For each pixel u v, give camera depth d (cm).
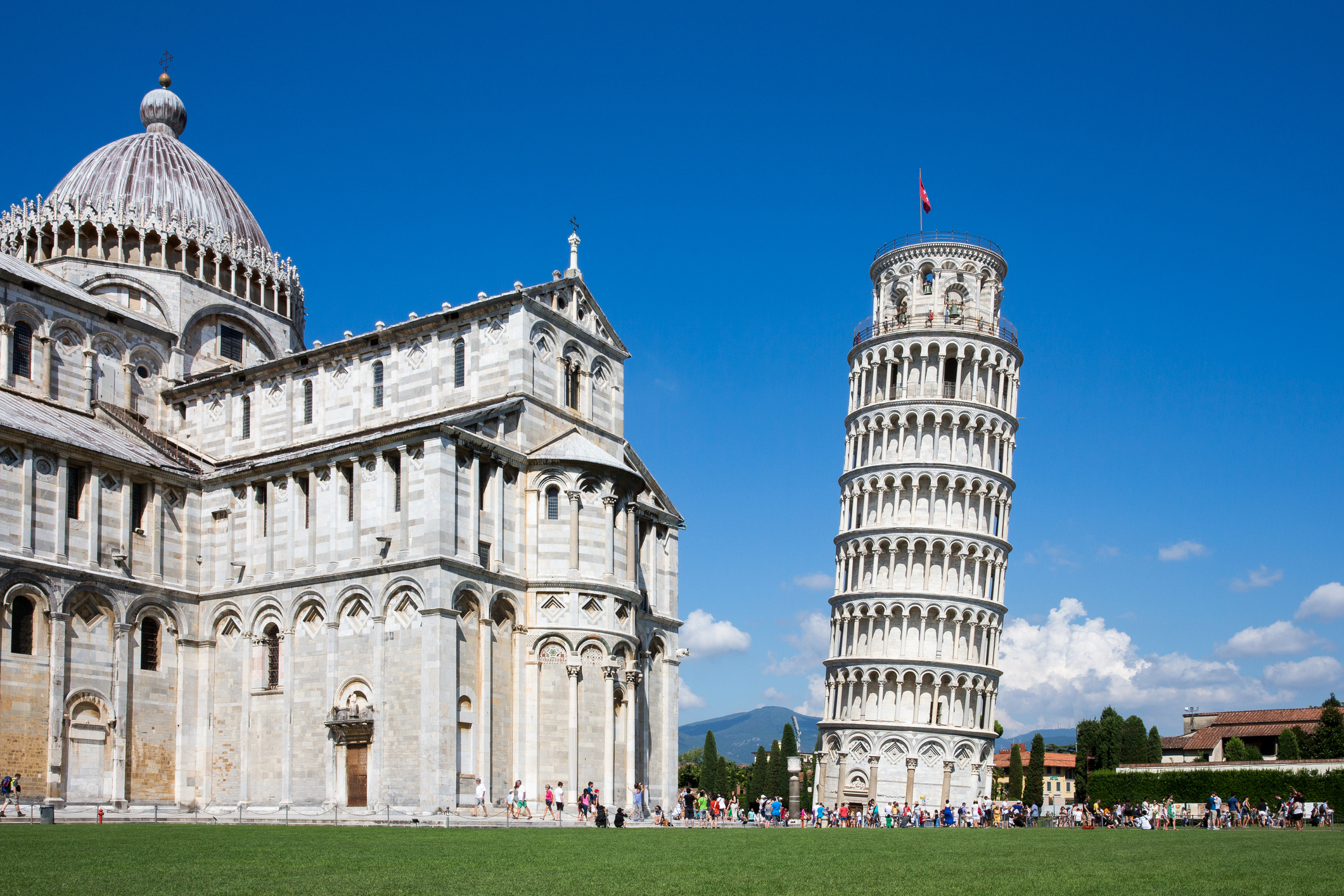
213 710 6925
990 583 12331
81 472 6662
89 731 6462
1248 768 11181
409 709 6028
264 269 9144
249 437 7831
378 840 4112
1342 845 5050
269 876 2656
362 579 6309
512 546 6594
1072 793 18888
